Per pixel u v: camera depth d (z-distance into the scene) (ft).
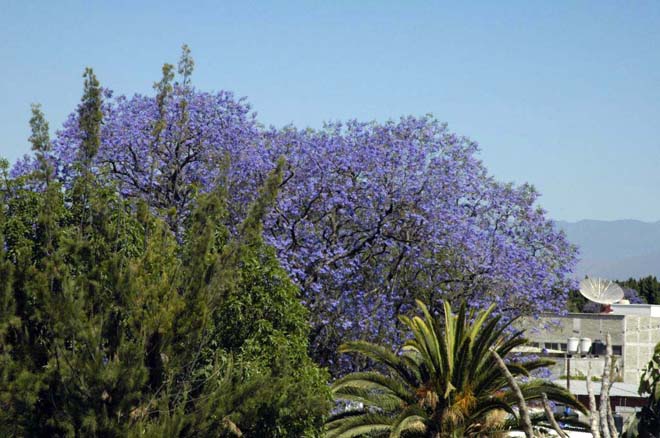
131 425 60.80
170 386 63.21
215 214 67.62
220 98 105.40
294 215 103.19
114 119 101.04
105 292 62.44
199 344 66.28
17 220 67.05
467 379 80.33
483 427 80.79
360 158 106.42
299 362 71.51
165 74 79.51
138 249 67.82
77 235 63.77
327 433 77.82
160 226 66.59
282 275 71.61
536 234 118.11
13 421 59.41
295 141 106.42
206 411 61.93
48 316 60.90
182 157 104.12
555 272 116.98
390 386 82.02
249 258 70.85
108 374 58.75
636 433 47.14
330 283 104.12
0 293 60.54
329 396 72.59
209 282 64.23
